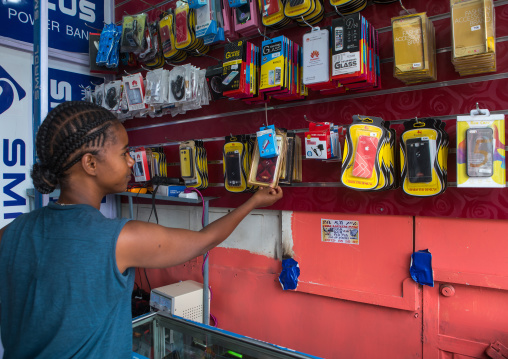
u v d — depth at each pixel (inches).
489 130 58.1
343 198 78.6
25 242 29.1
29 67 112.8
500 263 64.0
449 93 67.2
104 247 28.1
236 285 97.2
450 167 67.1
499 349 63.6
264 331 92.4
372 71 69.7
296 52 80.2
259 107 90.5
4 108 107.4
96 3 126.8
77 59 121.5
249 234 95.0
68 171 31.1
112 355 29.0
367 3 74.9
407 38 62.8
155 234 31.1
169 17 99.9
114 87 112.4
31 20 112.0
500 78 62.9
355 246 78.2
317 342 84.0
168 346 59.5
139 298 108.3
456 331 68.2
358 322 78.5
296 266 85.1
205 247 35.4
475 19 56.6
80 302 27.0
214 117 99.4
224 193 98.0
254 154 72.6
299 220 85.4
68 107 30.7
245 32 88.2
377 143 64.8
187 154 95.8
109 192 34.6
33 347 27.2
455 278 66.9
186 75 93.7
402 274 72.9
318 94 81.7
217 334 53.9
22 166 111.4
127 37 105.6
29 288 27.5
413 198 70.6
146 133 116.9
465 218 66.5
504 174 57.6
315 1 75.6
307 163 82.9
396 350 74.2
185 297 91.4
